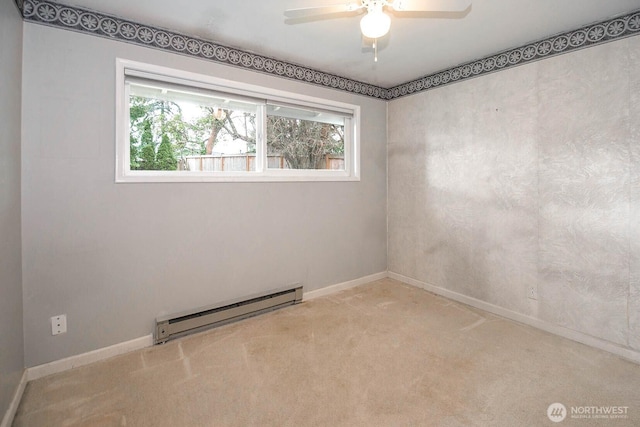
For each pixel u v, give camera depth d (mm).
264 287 2826
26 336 1840
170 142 2439
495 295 2775
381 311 2830
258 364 2010
